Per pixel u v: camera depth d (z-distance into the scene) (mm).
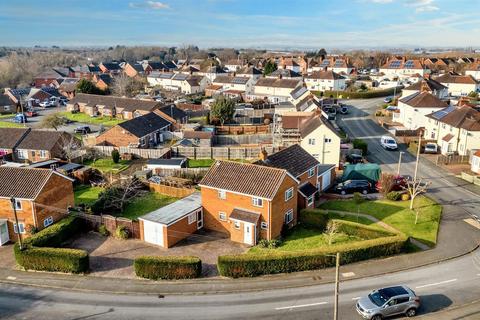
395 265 39281
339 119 104688
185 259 38000
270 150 74375
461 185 59406
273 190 43344
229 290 36125
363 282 36625
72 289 36750
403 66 166125
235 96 134125
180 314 32719
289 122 81812
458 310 32281
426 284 36062
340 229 45125
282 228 46531
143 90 160375
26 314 33094
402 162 69938
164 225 43000
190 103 130000
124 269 39844
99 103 119938
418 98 89875
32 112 123188
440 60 183375
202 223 48312
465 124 69812
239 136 88000
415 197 54938
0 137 77438
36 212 44844
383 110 110312
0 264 41312
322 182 58656
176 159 70062
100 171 65312
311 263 38719
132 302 34562
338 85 146125
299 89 121375
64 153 75375
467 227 46719
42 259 39531
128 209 53344
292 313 32438
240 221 43781
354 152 72312
